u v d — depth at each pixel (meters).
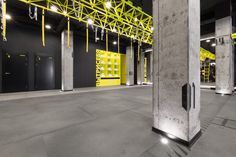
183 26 2.06
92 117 3.52
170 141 2.22
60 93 8.05
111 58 14.33
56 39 10.09
